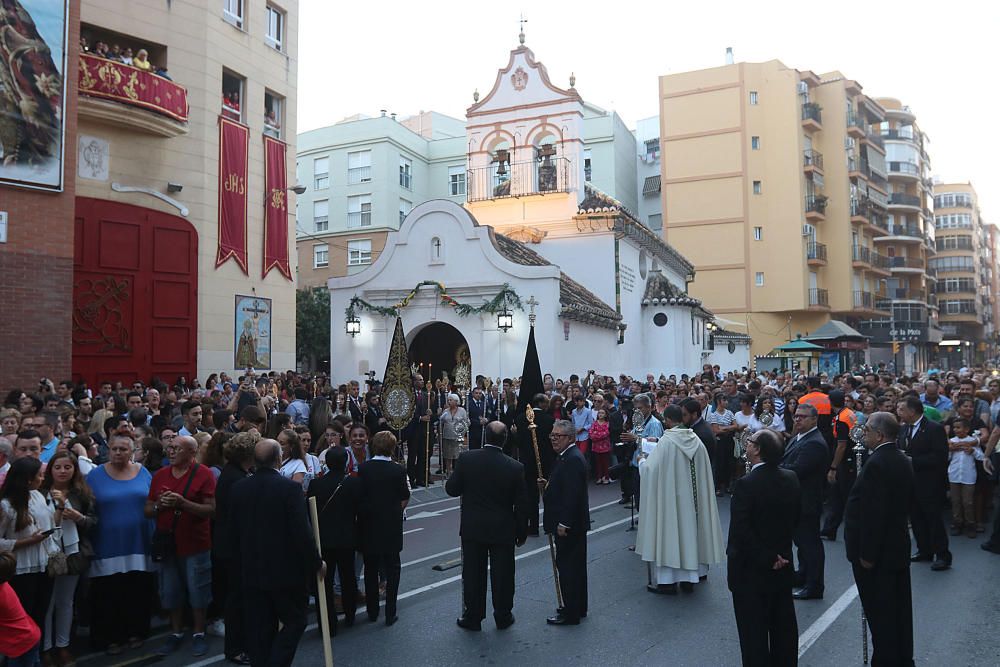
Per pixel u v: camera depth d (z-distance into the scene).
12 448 6.46
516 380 18.42
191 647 6.42
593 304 23.30
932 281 70.75
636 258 28.09
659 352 28.19
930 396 11.95
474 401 15.58
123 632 6.34
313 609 7.37
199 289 19.73
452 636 6.44
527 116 26.64
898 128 64.81
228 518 5.86
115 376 17.81
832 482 9.91
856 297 51.88
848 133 52.12
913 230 62.22
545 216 26.05
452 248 21.06
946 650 5.89
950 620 6.60
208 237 20.03
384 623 6.84
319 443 8.66
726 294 49.03
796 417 7.71
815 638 6.25
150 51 19.39
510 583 6.64
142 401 12.24
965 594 7.39
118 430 6.59
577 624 6.66
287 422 7.85
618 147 50.75
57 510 5.77
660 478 7.56
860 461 10.52
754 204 48.97
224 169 20.59
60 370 13.87
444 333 21.81
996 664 5.62
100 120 17.45
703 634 6.36
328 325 37.34
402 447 14.98
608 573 8.38
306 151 46.81
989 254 113.75
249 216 21.59
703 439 9.10
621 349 25.66
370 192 45.16
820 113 51.56
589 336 22.72
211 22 20.27
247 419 7.48
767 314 48.62
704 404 13.79
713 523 7.59
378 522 6.80
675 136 50.84
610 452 15.45
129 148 18.30
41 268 13.69
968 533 10.14
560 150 26.25
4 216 13.25
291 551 5.39
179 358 19.19
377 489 6.83
